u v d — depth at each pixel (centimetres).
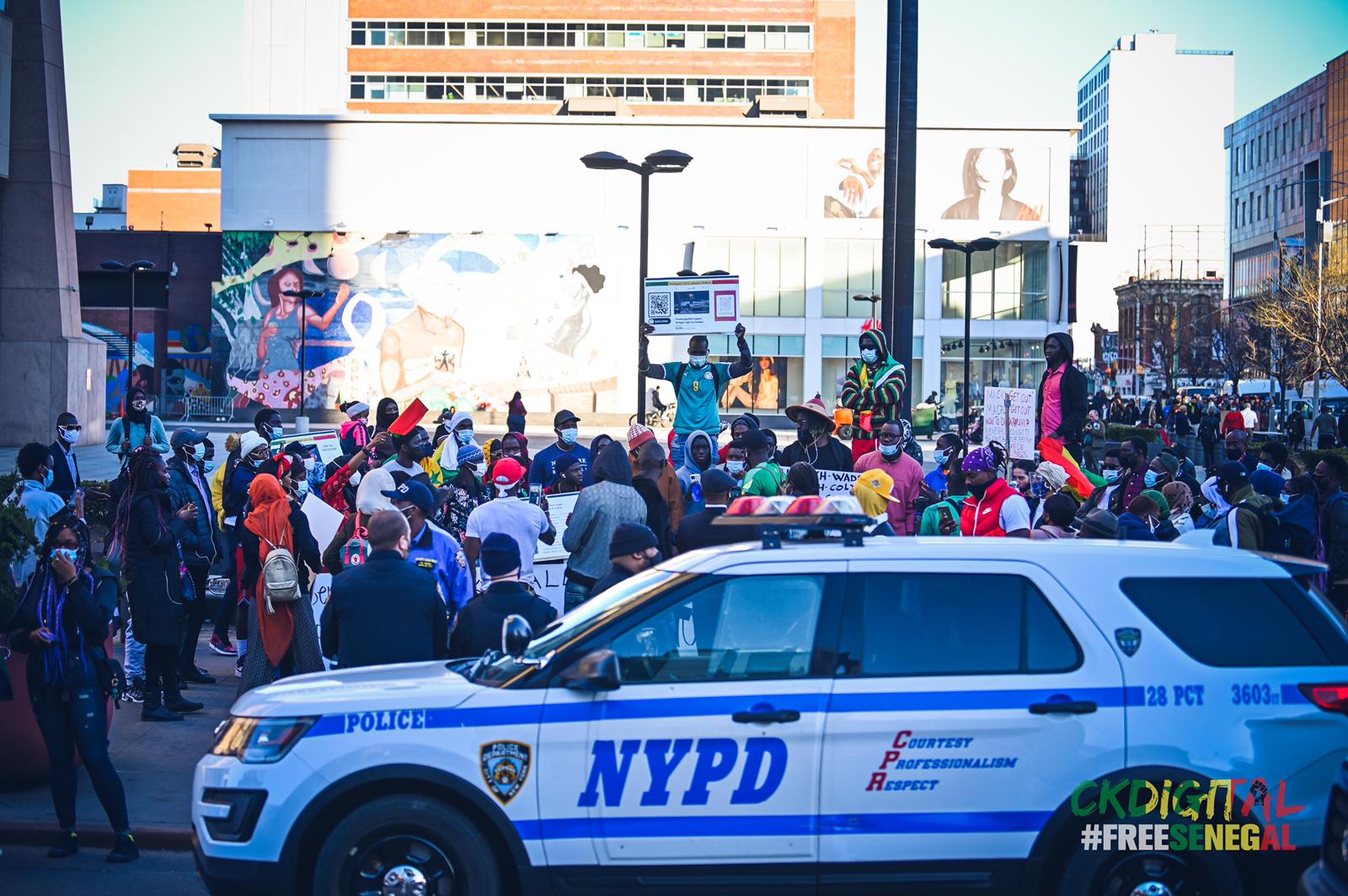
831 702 537
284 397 6191
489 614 689
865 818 532
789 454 1293
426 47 8656
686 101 8738
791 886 532
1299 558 581
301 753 544
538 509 938
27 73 3509
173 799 792
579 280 6194
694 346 1425
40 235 3541
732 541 858
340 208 6150
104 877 681
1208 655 546
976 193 6247
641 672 550
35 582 701
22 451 1041
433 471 1381
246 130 6119
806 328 6278
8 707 792
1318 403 4719
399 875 537
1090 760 533
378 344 6172
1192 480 1481
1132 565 560
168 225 9981
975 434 2536
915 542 578
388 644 684
